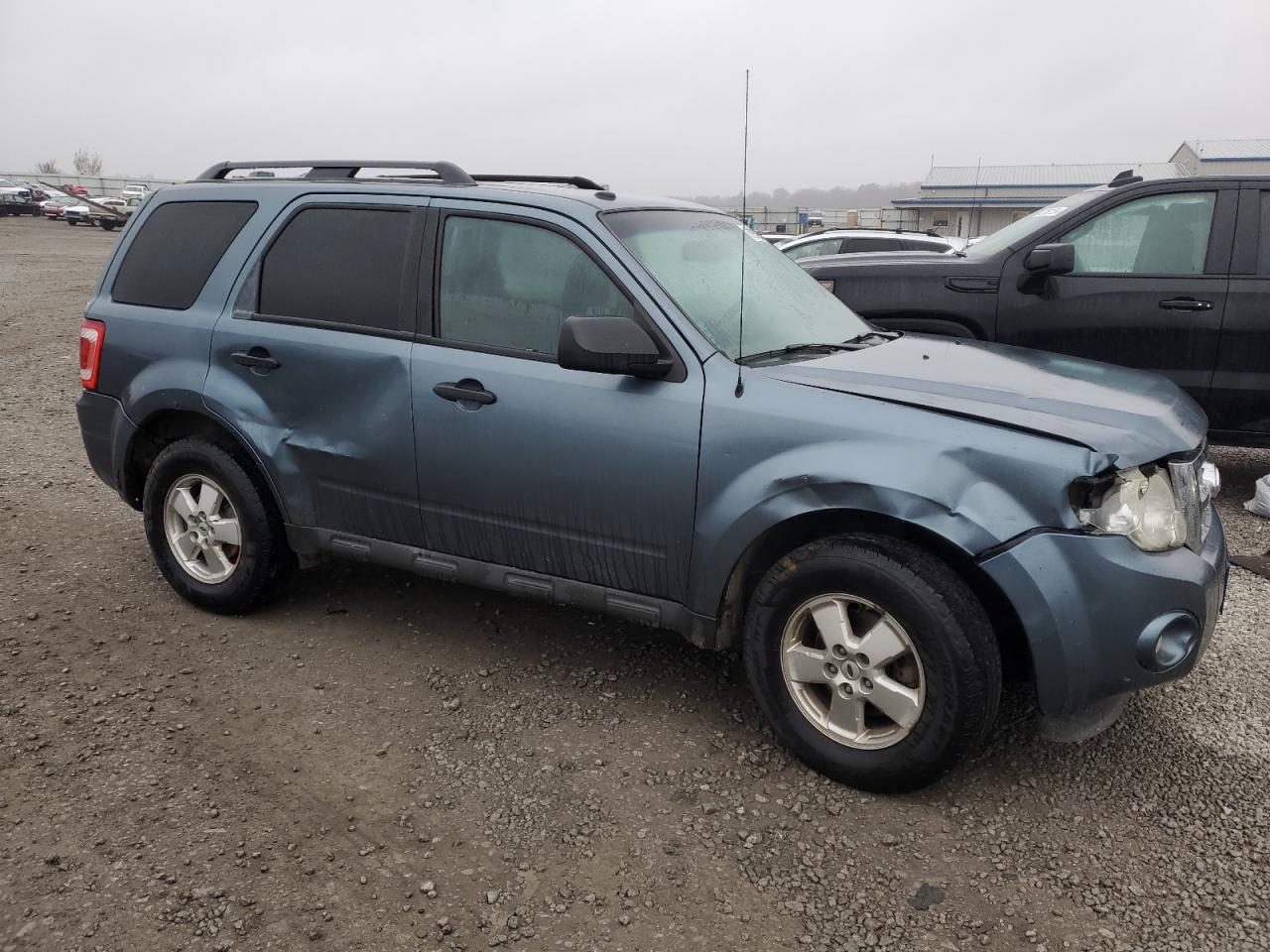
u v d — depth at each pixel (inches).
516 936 95.4
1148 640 107.7
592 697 140.8
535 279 135.6
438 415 138.2
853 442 113.4
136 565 187.6
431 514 143.5
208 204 165.5
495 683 144.5
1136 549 108.3
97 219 1653.5
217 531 161.2
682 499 123.3
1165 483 112.8
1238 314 221.9
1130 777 122.3
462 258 140.6
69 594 173.5
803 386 119.6
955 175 1855.3
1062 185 1672.0
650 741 129.4
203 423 165.5
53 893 99.2
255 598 161.6
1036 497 106.8
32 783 117.5
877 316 247.9
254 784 118.8
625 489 126.6
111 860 104.4
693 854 107.5
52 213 1809.8
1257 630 164.7
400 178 158.1
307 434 150.5
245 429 153.3
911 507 109.1
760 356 129.5
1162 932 96.6
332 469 149.3
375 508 148.2
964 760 116.6
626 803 116.2
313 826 111.2
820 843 109.6
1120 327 231.0
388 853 107.0
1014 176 1825.8
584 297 132.0
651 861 106.3
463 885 102.4
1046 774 122.9
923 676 110.5
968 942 95.3
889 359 134.4
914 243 540.4
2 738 127.2
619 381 127.0
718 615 124.9
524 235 137.3
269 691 141.4
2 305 601.6
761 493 117.1
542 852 107.5
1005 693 143.3
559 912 98.7
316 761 124.2
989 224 1721.2
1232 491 243.9
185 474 162.2
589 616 168.4
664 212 148.8
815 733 120.3
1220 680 147.4
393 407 142.0
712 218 159.0
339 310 148.7
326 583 180.1
